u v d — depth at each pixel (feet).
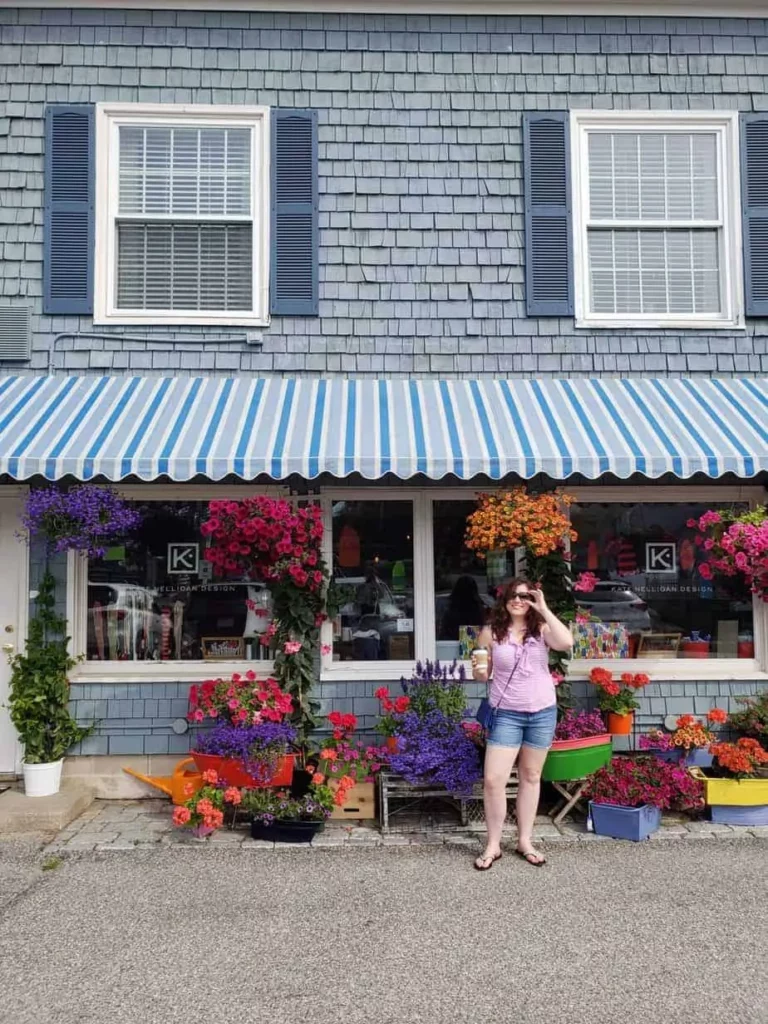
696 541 24.31
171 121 24.86
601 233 25.55
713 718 22.04
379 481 23.58
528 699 17.87
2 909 15.88
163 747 22.82
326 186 24.86
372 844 19.36
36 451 19.77
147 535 23.58
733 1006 12.54
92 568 23.44
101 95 24.67
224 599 23.67
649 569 24.17
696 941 14.53
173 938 14.71
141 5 24.64
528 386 24.09
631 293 25.44
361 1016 12.34
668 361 24.98
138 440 20.45
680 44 25.39
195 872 17.67
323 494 23.50
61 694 22.20
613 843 19.38
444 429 21.31
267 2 24.77
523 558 23.66
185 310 24.73
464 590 23.66
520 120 25.25
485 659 18.03
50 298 24.12
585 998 12.78
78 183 24.44
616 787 20.12
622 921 15.30
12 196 24.36
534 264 24.85
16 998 12.84
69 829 20.31
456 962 13.87
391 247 24.81
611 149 25.46
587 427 21.56
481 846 19.24
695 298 25.54
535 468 20.06
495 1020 12.23
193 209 25.02
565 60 25.36
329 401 22.89
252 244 25.07
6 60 24.62
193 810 19.40
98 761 22.80
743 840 19.52
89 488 20.93
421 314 24.71
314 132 24.82
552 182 25.07
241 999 12.80
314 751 22.26
